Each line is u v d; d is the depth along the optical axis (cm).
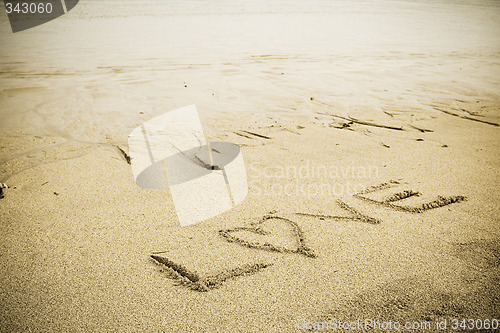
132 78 494
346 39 833
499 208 190
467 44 834
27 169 243
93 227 178
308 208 193
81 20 944
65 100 399
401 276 143
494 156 260
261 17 1084
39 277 145
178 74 517
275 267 149
